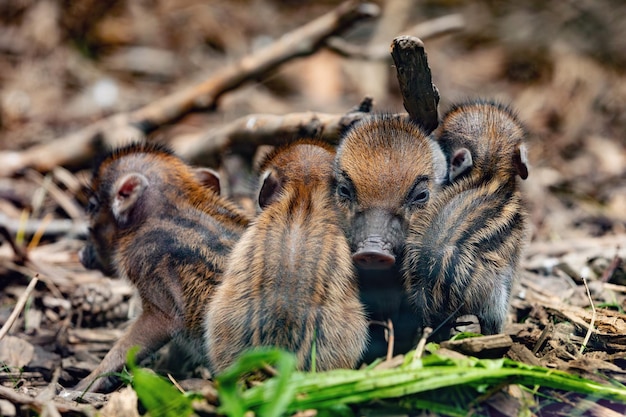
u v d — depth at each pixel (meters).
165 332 10.06
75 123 19.38
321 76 22.41
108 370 9.84
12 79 20.84
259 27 24.72
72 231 14.64
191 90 15.67
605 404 8.28
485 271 9.00
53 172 15.82
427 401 7.77
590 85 21.95
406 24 24.27
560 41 23.94
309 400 7.36
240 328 8.52
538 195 16.58
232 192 13.63
